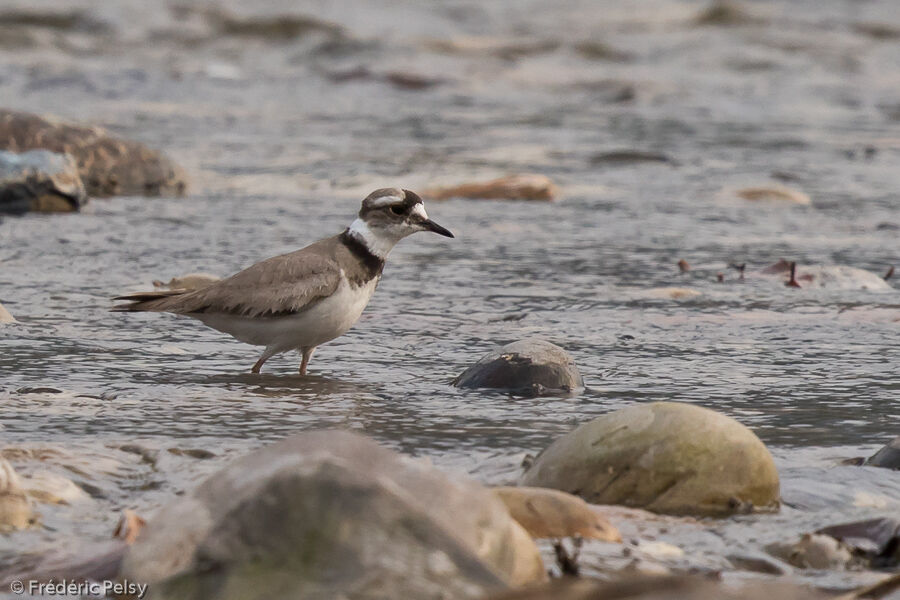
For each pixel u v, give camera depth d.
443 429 9.00
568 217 20.30
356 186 22.42
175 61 40.09
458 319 13.16
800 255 17.30
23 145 20.77
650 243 18.09
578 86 38.47
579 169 24.95
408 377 10.70
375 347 11.87
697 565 6.52
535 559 5.98
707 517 7.36
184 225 18.58
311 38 44.66
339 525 5.46
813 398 10.10
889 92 38.66
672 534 7.02
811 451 8.66
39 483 7.29
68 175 19.38
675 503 7.47
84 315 12.79
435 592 5.23
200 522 5.76
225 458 8.12
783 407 9.82
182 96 34.09
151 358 11.16
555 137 29.16
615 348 11.89
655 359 11.44
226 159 24.91
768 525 7.21
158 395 9.77
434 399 9.91
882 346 12.06
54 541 6.56
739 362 11.36
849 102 36.56
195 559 5.52
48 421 8.84
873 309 13.78
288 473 5.63
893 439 8.52
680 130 30.88
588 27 50.06
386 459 6.10
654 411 7.86
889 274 15.76
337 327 10.75
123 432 8.63
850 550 6.74
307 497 5.55
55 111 29.97
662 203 21.70
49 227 17.91
